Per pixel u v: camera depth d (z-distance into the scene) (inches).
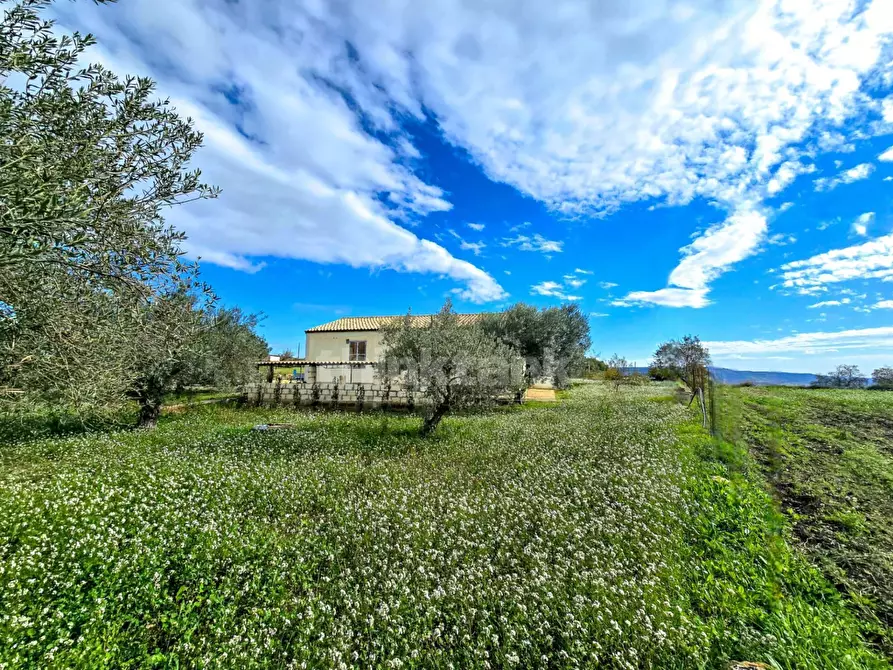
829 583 166.1
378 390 740.7
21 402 189.3
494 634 137.1
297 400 764.6
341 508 249.8
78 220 122.7
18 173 113.2
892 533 202.2
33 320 159.6
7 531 197.9
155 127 171.5
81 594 154.2
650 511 239.6
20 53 110.6
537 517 236.5
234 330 661.9
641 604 151.4
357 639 138.0
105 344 191.8
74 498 243.4
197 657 127.2
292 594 164.6
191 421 587.2
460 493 279.4
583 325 1053.8
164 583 163.3
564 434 479.2
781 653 127.0
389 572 175.9
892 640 133.8
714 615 150.1
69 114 139.5
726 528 218.2
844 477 278.1
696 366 672.4
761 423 438.6
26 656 120.3
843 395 642.8
